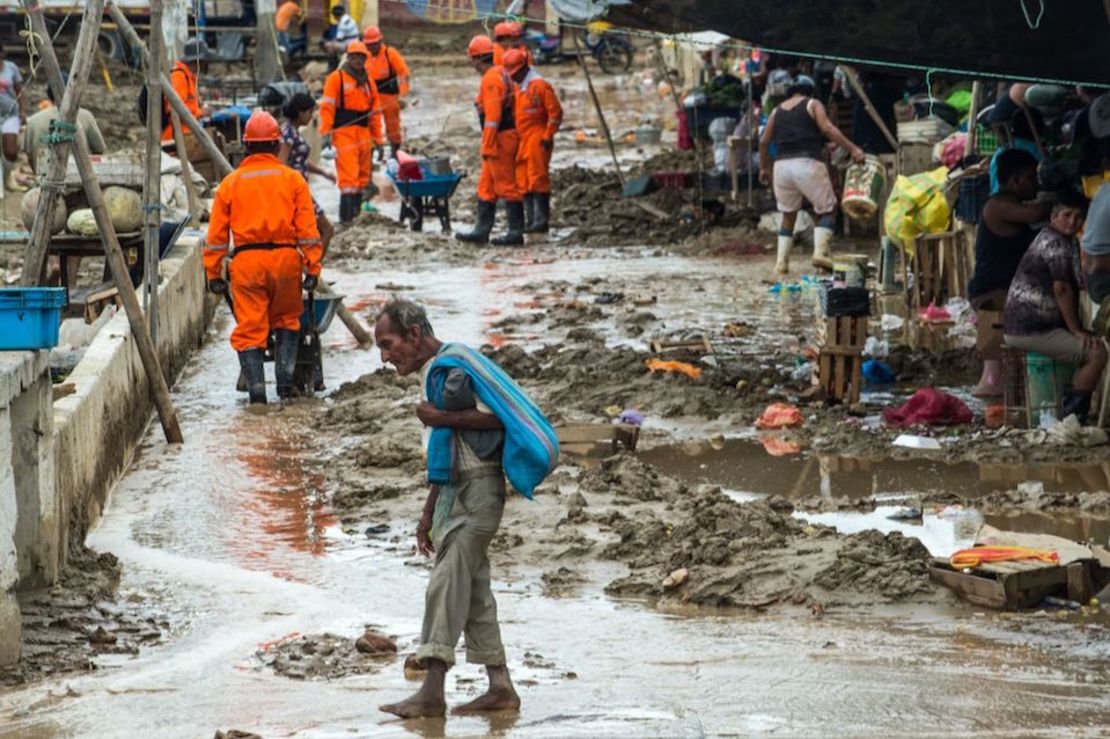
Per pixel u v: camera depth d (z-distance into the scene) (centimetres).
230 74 9719
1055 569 2205
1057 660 1934
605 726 1602
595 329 4222
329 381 3731
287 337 3497
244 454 3077
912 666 1911
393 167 6141
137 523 2634
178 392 3662
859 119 5478
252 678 1897
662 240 5928
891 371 3675
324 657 1973
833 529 2459
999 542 2345
